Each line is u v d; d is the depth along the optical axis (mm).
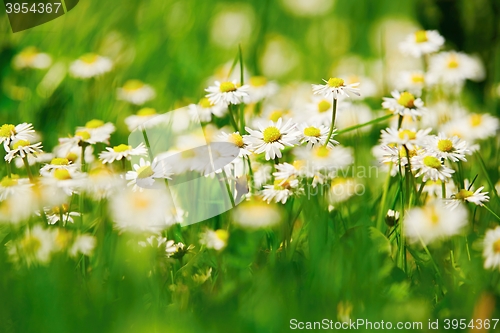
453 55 923
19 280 718
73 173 757
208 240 742
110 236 736
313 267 724
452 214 740
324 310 712
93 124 834
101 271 728
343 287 716
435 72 914
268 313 709
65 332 703
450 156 754
